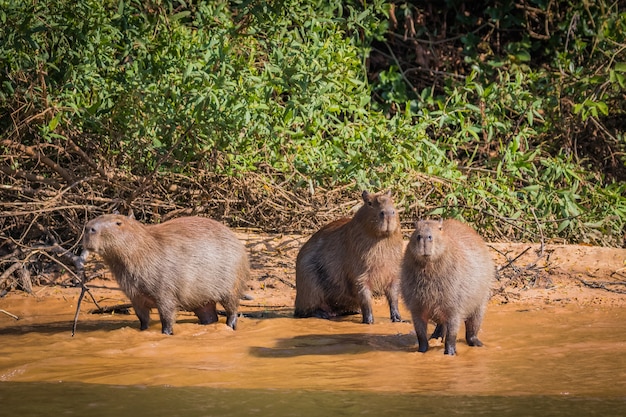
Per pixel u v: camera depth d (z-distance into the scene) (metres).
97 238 25.77
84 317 30.08
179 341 25.45
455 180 37.81
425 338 23.95
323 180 37.88
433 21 52.25
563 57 44.72
